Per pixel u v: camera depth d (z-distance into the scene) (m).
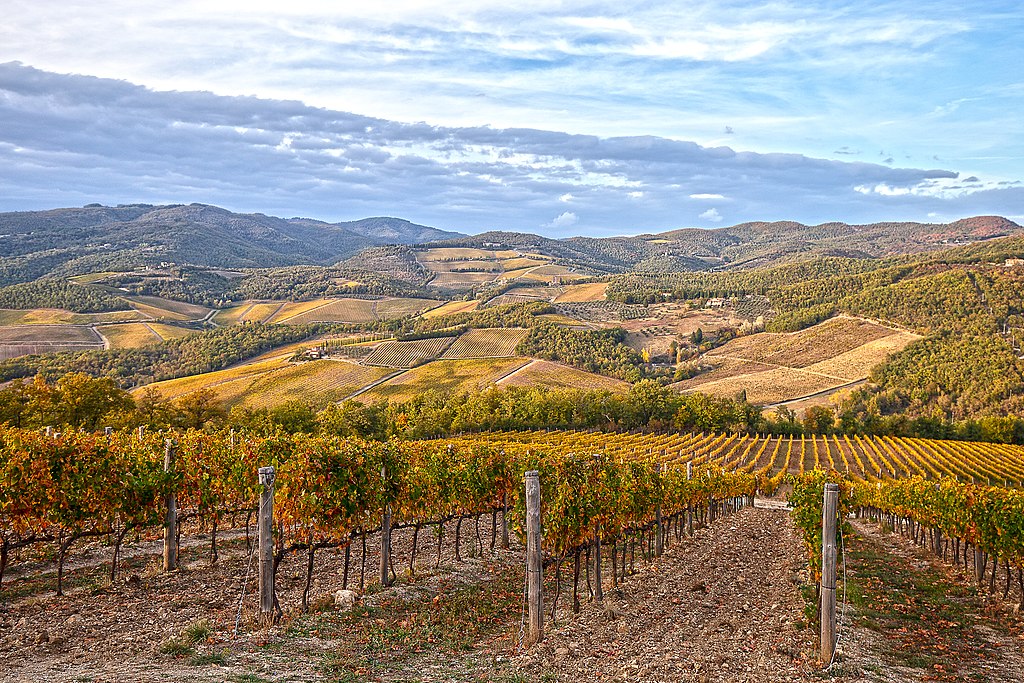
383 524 14.30
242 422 73.06
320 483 12.59
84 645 9.61
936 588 17.94
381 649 10.29
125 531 13.96
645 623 13.23
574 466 16.20
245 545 17.69
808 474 31.25
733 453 90.06
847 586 17.30
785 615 14.17
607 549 22.92
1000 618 14.43
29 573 13.88
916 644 12.02
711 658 10.93
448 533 22.20
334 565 15.95
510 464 18.48
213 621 10.97
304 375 144.38
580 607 14.33
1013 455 85.12
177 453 17.05
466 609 13.12
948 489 21.45
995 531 16.56
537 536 11.14
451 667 9.79
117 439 17.55
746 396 138.88
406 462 15.70
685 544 26.78
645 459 23.61
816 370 151.62
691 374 157.12
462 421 97.06
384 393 132.88
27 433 13.81
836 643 11.42
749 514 42.50
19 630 10.20
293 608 11.99
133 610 11.46
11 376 131.12
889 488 30.72
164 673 8.31
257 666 8.95
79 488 12.78
